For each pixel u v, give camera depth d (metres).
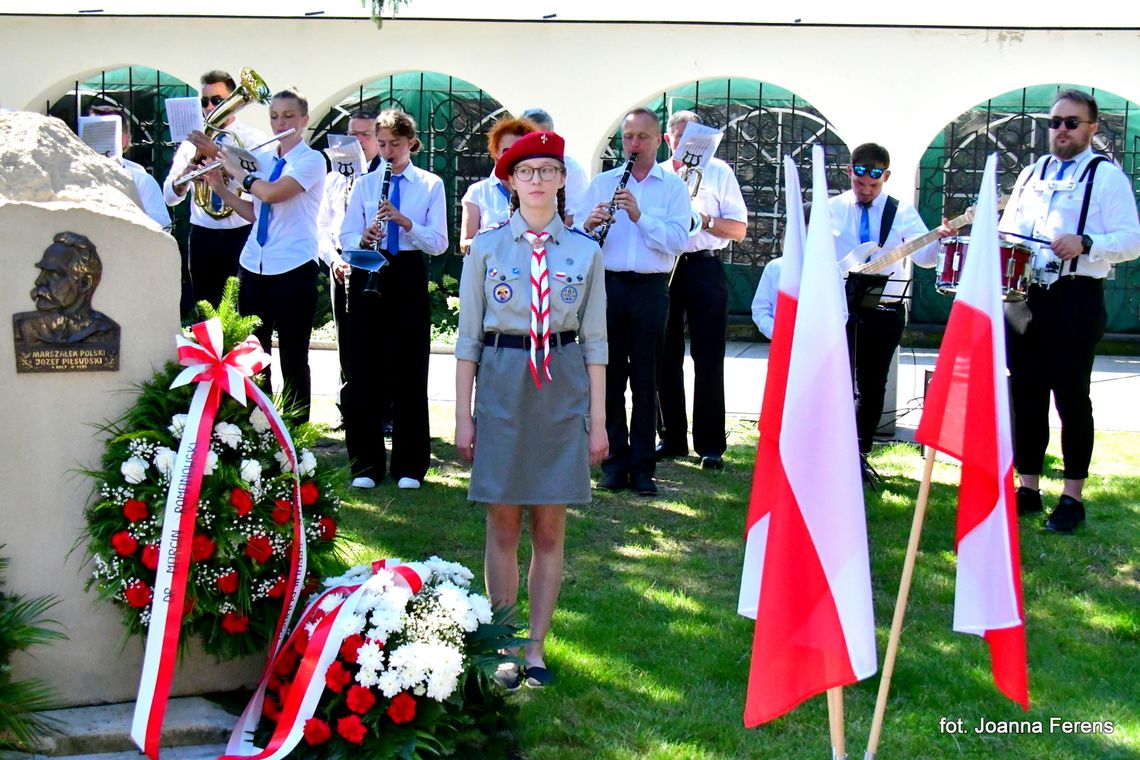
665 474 7.71
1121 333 14.10
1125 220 6.38
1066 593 5.64
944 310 14.33
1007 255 6.39
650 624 5.15
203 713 4.10
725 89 14.12
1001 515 3.57
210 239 8.38
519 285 4.41
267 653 4.25
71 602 4.07
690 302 7.88
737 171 14.29
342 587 4.16
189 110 7.40
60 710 4.07
